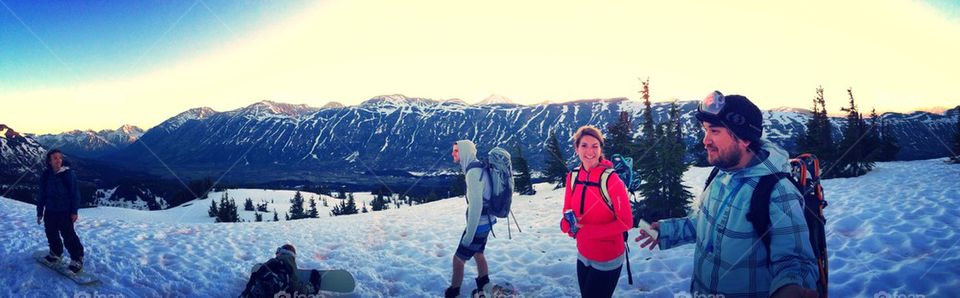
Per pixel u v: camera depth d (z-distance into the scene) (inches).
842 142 876.6
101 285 215.2
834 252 242.1
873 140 915.4
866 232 279.6
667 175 400.8
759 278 69.7
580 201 142.8
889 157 1181.7
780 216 66.4
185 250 301.3
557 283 225.3
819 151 885.8
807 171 77.5
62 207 223.1
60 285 210.8
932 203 354.3
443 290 224.8
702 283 79.6
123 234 348.5
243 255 300.4
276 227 443.8
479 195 173.0
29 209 473.1
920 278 185.6
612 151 908.0
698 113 76.3
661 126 445.1
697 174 923.4
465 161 179.3
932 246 231.5
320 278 212.4
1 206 466.6
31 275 217.8
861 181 635.5
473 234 174.9
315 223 495.5
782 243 65.3
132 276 231.3
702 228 82.4
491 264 267.3
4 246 269.6
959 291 168.6
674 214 394.3
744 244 70.5
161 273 239.9
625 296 200.8
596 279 140.7
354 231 423.2
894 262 211.8
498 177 179.0
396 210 783.1
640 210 391.5
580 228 144.4
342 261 286.4
